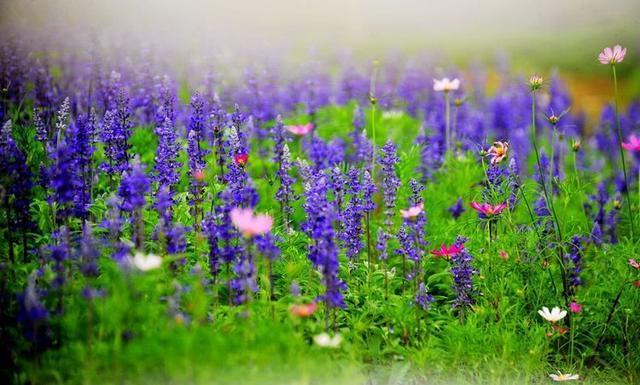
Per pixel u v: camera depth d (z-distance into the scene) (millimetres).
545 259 5031
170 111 5262
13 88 5383
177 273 4734
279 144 5188
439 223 5254
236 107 5133
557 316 4824
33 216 4938
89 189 4992
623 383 4832
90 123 5043
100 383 4516
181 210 4973
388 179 5012
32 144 5148
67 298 4664
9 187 4820
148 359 4500
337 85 6227
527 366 4766
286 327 4637
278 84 6047
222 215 4801
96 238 4816
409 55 7402
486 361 4766
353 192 4965
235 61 6129
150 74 5582
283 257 4926
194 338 4508
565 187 5121
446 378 4730
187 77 5914
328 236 4676
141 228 4727
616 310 4949
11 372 4602
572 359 4891
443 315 4906
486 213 4945
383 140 5711
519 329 4906
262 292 4766
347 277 4961
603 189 5344
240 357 4535
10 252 4789
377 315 4867
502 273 4977
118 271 4605
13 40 5555
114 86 5375
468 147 5754
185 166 5238
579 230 5145
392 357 4773
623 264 5004
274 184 5281
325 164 5336
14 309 4684
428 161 5562
